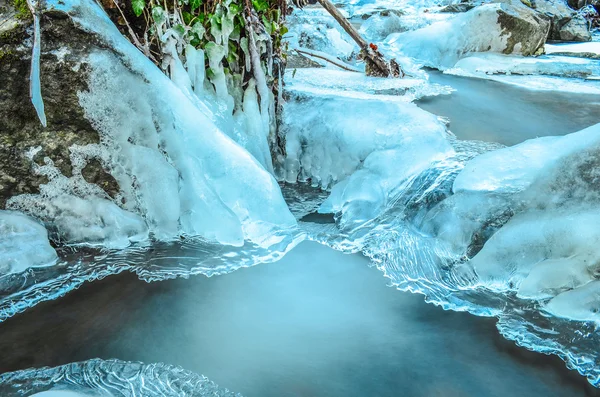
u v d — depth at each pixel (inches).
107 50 106.0
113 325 88.7
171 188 111.9
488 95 213.8
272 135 144.8
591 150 100.8
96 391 73.8
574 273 91.8
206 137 116.0
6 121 105.8
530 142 121.8
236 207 117.7
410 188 127.1
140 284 100.1
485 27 290.2
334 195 133.7
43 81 104.1
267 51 136.3
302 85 183.9
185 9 127.2
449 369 79.9
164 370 78.3
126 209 113.4
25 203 109.0
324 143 143.9
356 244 115.9
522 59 285.4
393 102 149.5
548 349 83.2
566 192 101.7
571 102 206.1
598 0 432.1
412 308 95.1
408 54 303.3
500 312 92.7
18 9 102.7
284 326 89.4
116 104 107.0
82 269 103.7
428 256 109.4
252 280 102.7
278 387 75.8
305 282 102.7
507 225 103.3
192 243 113.7
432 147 132.5
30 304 93.4
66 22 103.2
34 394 72.8
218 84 130.6
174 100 112.6
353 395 74.9
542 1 382.9
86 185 110.6
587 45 346.0
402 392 75.5
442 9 428.8
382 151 133.3
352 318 92.2
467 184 115.7
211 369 79.0
